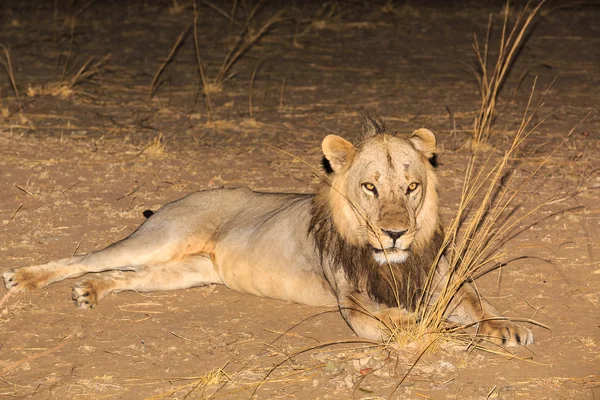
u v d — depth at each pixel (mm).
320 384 8031
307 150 16250
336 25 28641
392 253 8680
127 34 27219
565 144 16609
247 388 7996
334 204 9086
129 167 14961
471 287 9328
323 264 9477
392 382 8039
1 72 22422
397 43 26609
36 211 12680
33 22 28656
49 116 18562
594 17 30000
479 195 13492
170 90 21219
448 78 22609
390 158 8695
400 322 8766
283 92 21188
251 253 10148
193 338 9094
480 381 8047
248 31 27406
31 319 9570
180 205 10922
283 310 9828
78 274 10562
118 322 9523
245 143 16766
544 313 9500
